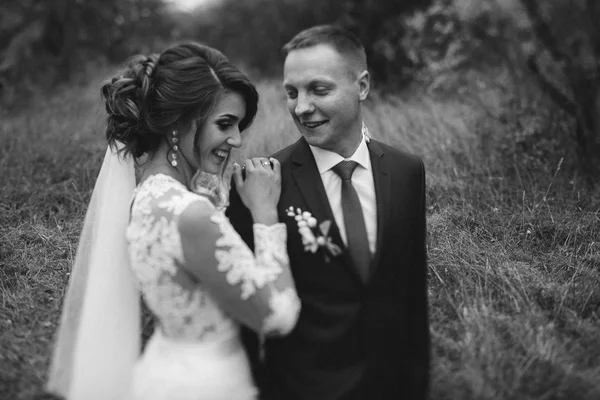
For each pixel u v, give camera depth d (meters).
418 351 2.59
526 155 4.58
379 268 2.46
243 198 2.51
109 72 8.60
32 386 2.80
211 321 2.45
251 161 2.56
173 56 2.50
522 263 3.50
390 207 2.52
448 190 4.31
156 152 2.55
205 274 2.33
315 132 2.48
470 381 2.72
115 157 2.69
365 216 2.53
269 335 2.42
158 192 2.42
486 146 4.82
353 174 2.56
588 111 4.65
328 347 2.43
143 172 2.62
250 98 2.56
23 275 3.67
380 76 8.48
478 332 2.98
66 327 2.72
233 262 2.32
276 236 2.43
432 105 6.14
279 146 5.04
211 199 2.63
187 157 2.53
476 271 3.40
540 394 2.70
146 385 2.46
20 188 4.63
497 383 2.72
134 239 2.42
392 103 6.92
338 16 9.59
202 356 2.44
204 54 2.52
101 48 9.52
